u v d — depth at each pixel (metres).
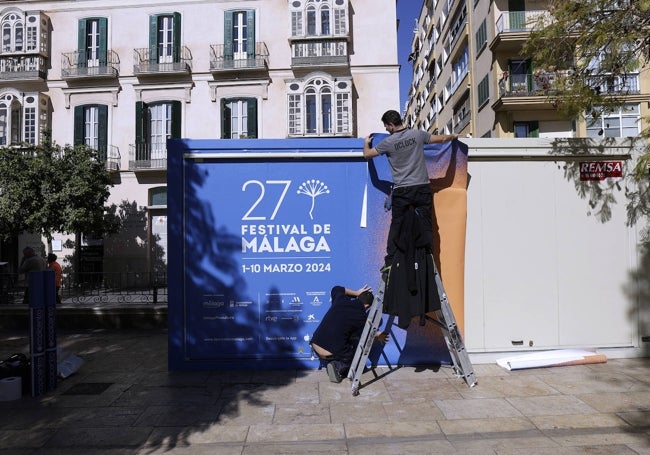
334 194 6.31
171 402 5.14
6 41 21.31
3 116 21.05
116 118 21.17
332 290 6.16
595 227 6.47
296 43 20.83
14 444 4.20
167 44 21.19
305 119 20.55
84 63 21.09
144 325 9.46
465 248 6.32
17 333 9.35
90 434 4.38
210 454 3.98
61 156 18.83
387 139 5.51
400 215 5.41
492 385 5.48
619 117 22.83
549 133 23.42
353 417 4.66
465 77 29.36
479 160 6.41
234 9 21.09
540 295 6.39
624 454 3.84
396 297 5.30
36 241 20.69
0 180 16.89
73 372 6.24
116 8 21.27
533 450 3.93
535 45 7.35
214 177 6.27
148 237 20.72
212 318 6.22
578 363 6.13
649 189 6.49
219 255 6.24
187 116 21.08
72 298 10.03
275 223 6.28
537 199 6.43
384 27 21.02
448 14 34.22
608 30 6.66
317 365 6.22
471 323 6.32
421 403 4.99
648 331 6.44
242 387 5.59
